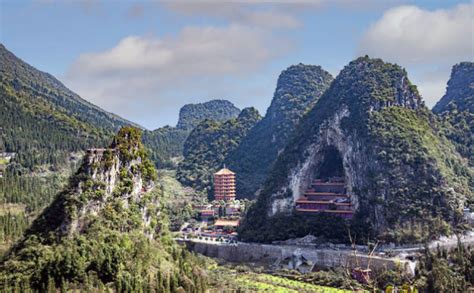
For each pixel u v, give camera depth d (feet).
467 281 558.97
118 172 547.49
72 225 479.00
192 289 466.70
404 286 167.02
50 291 399.44
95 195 506.07
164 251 542.57
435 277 546.67
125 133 586.04
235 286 575.38
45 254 442.91
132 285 426.10
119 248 457.27
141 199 564.71
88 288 412.16
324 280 648.38
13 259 449.48
